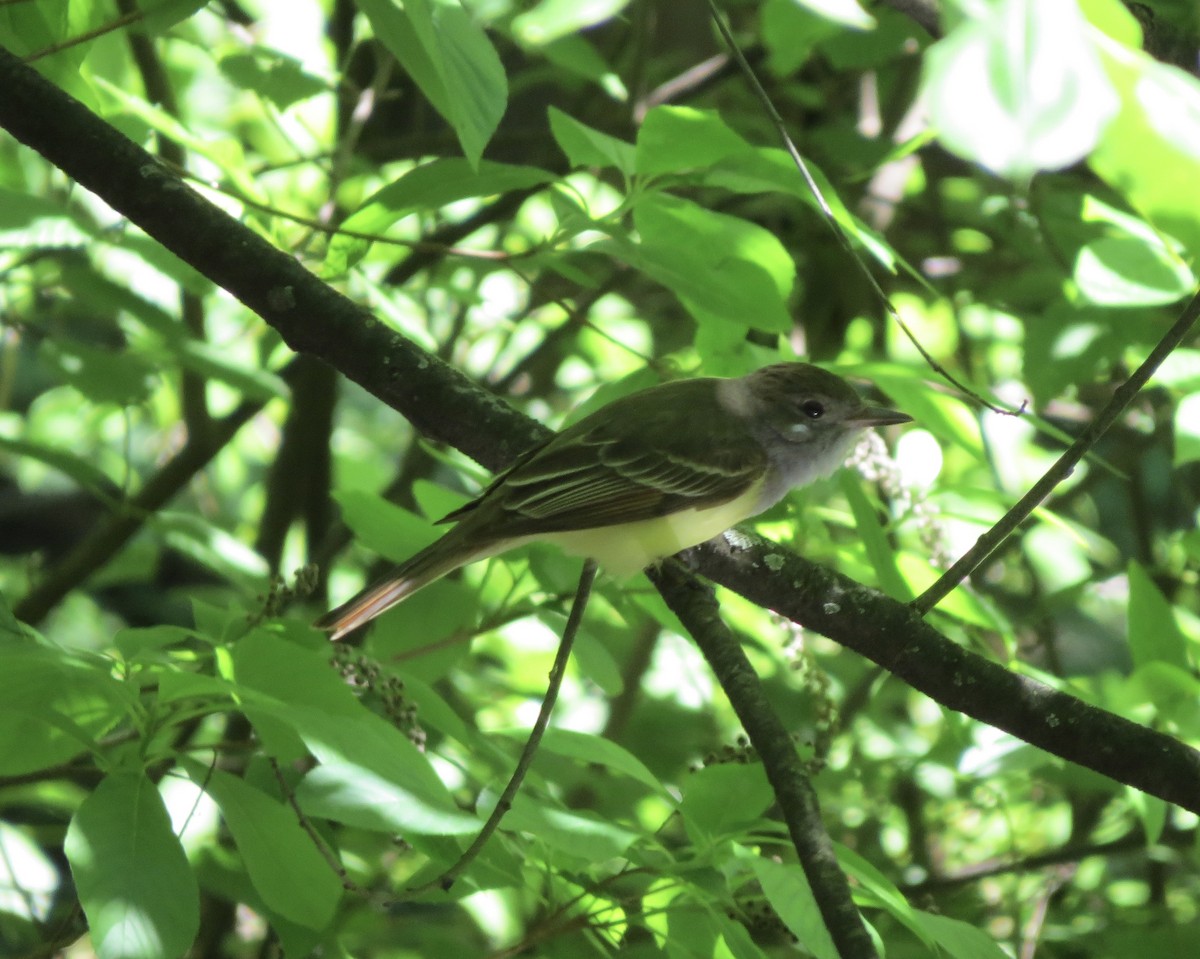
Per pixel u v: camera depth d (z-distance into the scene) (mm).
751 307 7965
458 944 9586
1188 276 8070
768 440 9500
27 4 8180
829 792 12812
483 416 8375
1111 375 14438
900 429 14070
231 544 10828
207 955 12633
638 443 8750
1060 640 16094
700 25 17203
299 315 8008
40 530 21922
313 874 6531
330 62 14250
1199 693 9117
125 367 10922
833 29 9852
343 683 6727
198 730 11695
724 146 7703
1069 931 11281
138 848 5953
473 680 13945
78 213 10680
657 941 7516
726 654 7352
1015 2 3668
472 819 6254
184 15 7633
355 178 13211
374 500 9156
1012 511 7395
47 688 6660
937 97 3654
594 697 14594
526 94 15938
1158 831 8922
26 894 10148
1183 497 15352
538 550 9594
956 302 14922
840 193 13797
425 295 13258
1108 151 4277
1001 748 10102
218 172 10383
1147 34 9617
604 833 6297
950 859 13695
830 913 5699
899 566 8875
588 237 9430
